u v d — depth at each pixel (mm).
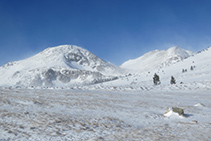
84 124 10422
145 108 17359
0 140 7207
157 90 40312
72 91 30328
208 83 49500
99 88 40344
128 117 13125
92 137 8211
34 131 8656
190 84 51688
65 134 8484
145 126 11055
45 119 10859
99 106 16734
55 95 23344
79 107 15688
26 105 15055
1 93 22734
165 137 8289
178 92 36000
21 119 10594
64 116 11977
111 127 10188
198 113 15750
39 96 21312
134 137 8258
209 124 11367
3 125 9258
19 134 8117
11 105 14617
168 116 14266
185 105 20047
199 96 29516
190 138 8164
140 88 42094
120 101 20953
